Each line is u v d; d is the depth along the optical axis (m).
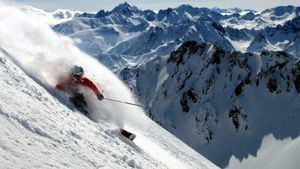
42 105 11.93
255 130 155.62
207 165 31.89
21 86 12.16
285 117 156.50
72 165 8.88
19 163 7.27
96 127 15.19
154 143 23.42
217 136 157.12
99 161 10.55
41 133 9.40
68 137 10.57
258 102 167.50
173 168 19.47
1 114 8.64
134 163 12.96
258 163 137.38
